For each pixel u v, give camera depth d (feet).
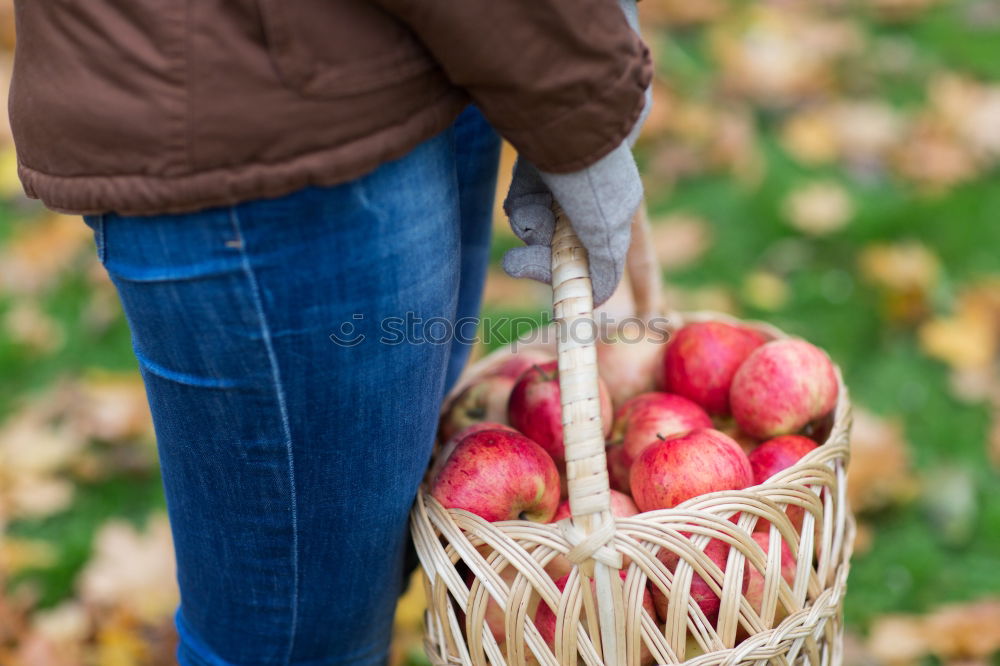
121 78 2.53
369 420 3.20
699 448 3.83
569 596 3.34
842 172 8.42
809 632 3.57
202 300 2.84
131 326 3.17
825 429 4.42
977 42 9.86
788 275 7.53
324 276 2.85
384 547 3.62
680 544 3.37
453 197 3.17
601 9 2.58
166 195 2.59
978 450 6.22
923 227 7.79
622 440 4.46
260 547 3.42
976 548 5.65
